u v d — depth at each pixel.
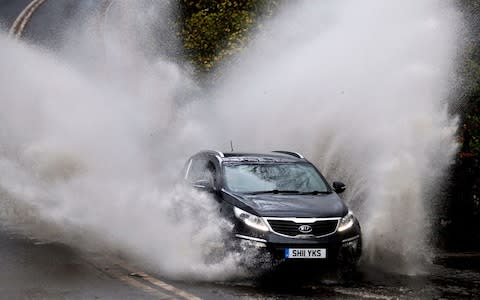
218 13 52.84
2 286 25.20
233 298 23.75
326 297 24.22
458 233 41.12
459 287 26.58
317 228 27.44
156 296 23.89
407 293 25.23
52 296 23.70
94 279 26.59
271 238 26.80
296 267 26.94
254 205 27.73
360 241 28.45
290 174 31.44
